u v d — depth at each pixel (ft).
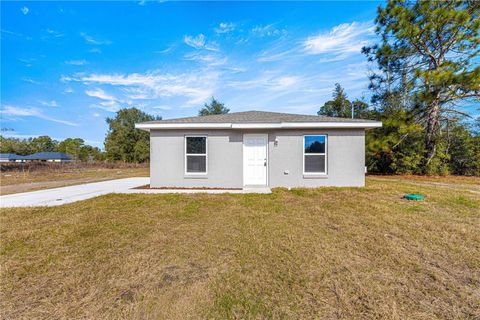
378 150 39.73
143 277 8.06
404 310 6.32
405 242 10.84
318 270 8.41
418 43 37.50
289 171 27.04
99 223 13.96
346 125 25.53
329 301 6.72
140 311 6.38
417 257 9.37
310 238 11.46
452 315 6.16
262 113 34.37
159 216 15.44
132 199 20.72
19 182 38.96
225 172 27.07
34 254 9.87
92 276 8.14
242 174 27.04
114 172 66.13
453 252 9.78
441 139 42.14
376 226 13.09
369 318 6.03
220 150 27.09
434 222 13.61
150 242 11.10
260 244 10.79
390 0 38.06
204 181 27.14
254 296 6.99
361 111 57.52
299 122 25.76
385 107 46.01
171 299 6.88
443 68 32.99
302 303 6.63
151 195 22.52
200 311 6.36
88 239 11.48
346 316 6.12
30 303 6.77
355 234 11.93
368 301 6.69
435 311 6.30
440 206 17.35
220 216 15.40
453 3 33.60
